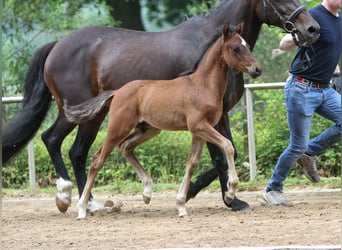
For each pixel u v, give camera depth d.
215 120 12.42
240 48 12.06
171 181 17.06
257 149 16.81
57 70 13.81
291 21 12.71
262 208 13.35
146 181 13.41
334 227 10.91
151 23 34.50
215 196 15.58
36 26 23.64
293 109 13.15
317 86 13.09
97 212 13.27
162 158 17.19
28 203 15.79
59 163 13.93
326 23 12.91
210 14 13.29
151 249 9.68
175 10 34.16
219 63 12.30
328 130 13.61
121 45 13.53
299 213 12.52
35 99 14.16
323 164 16.59
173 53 13.12
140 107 12.62
